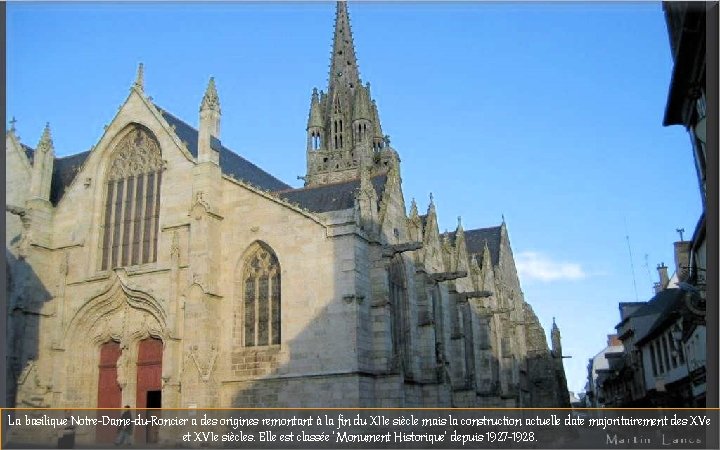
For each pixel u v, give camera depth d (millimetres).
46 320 49031
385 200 50594
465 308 69625
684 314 50250
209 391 42156
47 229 51188
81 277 49438
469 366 68125
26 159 55125
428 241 59812
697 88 26969
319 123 100250
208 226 45469
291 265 44156
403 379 43812
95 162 51969
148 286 46594
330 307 42375
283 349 42844
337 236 43281
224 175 47969
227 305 45281
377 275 44750
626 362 95500
